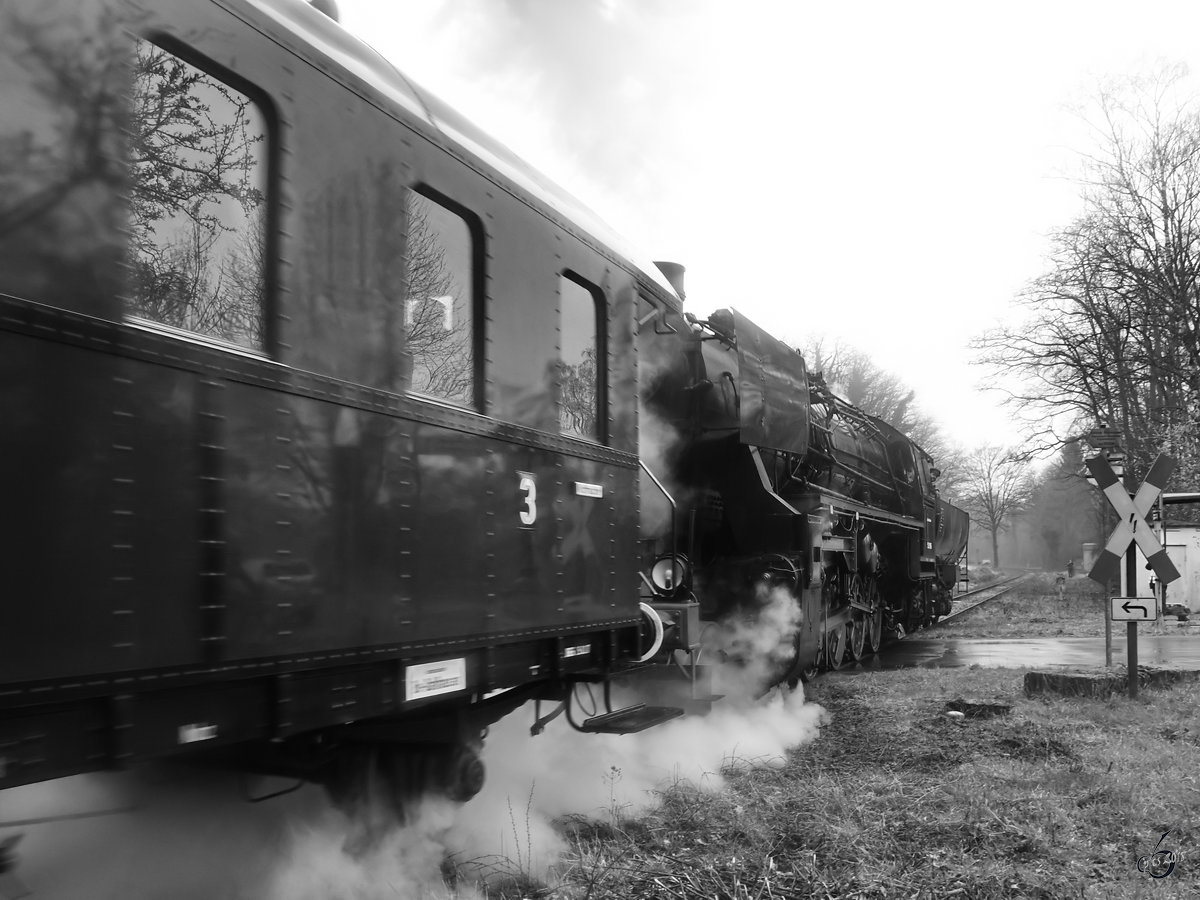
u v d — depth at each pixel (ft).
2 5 6.86
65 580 7.02
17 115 6.91
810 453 32.71
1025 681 30.37
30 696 6.75
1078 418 89.86
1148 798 17.29
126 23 7.82
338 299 10.04
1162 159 79.00
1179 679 30.68
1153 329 81.56
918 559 54.34
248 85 9.09
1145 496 29.94
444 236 12.09
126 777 9.96
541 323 14.25
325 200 9.96
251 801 11.37
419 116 11.64
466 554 12.02
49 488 6.95
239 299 8.91
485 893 13.02
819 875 13.48
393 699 10.77
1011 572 280.51
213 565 8.29
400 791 12.99
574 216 15.83
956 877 13.37
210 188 8.66
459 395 12.23
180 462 8.04
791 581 26.73
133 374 7.67
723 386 26.09
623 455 16.89
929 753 21.07
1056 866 13.98
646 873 13.39
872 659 44.78
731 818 16.07
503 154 13.96
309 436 9.51
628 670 19.85
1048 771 18.85
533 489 13.76
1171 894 12.82
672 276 26.25
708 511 26.32
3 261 6.75
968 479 266.77
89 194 7.43
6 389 6.71
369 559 10.26
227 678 8.38
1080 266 83.30
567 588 14.64
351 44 11.07
